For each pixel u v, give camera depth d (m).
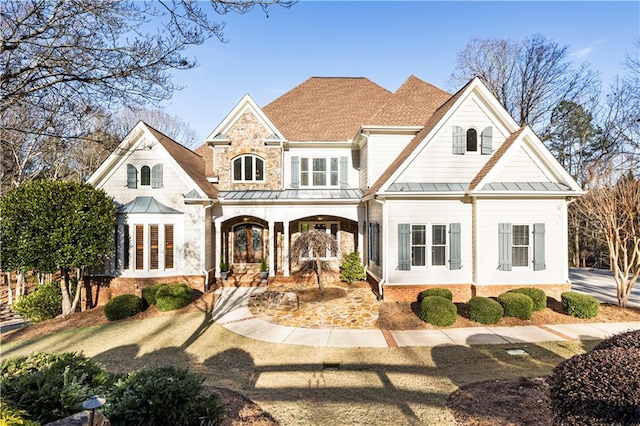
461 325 12.11
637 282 20.56
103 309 15.55
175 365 9.32
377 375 8.34
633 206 13.97
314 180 21.47
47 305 15.48
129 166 17.28
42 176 25.83
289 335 11.47
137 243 16.78
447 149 15.56
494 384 7.58
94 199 14.76
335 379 8.14
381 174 18.48
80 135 8.66
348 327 12.14
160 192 17.31
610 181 14.70
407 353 9.77
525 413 6.22
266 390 7.58
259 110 20.17
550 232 14.66
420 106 19.66
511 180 14.80
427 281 14.84
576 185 14.31
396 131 18.34
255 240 21.95
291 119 23.00
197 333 11.96
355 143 20.84
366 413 6.51
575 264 30.94
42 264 13.48
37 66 6.18
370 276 18.05
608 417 4.01
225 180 20.27
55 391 4.90
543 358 9.33
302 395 7.31
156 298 14.80
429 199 14.93
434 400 7.00
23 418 4.36
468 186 15.27
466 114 15.72
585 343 10.39
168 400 4.92
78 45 6.18
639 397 3.94
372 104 23.81
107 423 4.37
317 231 17.23
